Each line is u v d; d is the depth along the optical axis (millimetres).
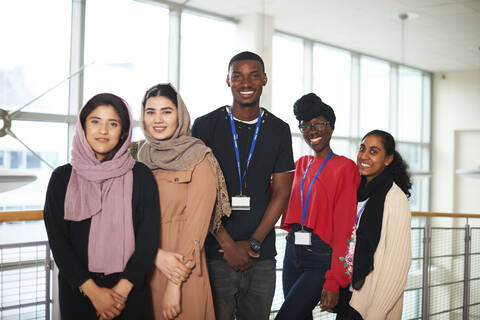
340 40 7910
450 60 9352
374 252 1843
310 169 2160
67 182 1488
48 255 1851
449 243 7016
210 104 6547
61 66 5223
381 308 1818
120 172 1505
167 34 6086
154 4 5863
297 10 6301
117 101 1526
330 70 8430
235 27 6711
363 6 6078
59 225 1453
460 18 6504
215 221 1778
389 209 1873
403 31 7254
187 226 1631
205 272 1694
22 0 4945
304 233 2037
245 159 1989
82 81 5297
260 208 1979
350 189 1977
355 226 1933
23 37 4973
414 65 9938
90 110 1504
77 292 1468
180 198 1654
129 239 1488
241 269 1893
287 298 2037
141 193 1539
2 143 4852
